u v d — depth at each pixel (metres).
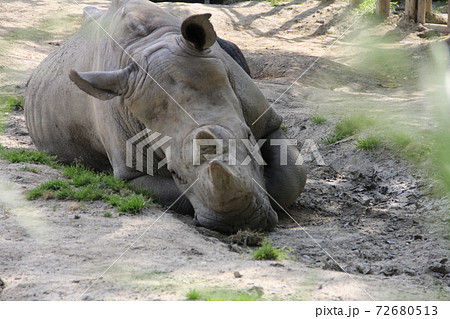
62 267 4.63
